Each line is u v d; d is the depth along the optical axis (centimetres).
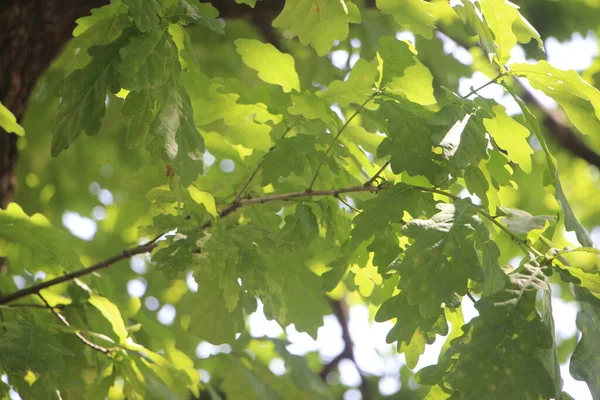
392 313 237
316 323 267
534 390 229
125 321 268
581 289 235
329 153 257
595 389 230
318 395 303
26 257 265
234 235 247
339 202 260
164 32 238
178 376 260
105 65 237
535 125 243
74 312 262
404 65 248
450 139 237
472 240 235
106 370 259
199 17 240
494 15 245
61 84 237
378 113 242
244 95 258
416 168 240
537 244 244
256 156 266
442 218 235
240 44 257
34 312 263
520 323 231
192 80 250
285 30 249
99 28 239
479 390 229
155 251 249
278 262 264
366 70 251
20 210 261
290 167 250
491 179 246
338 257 258
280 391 301
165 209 258
